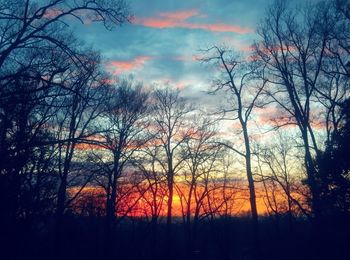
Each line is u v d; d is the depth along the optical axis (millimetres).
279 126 27484
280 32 27250
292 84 26828
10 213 14352
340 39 24875
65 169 25734
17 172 14430
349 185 22062
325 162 23156
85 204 34406
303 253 27984
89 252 34375
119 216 37938
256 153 30703
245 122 30234
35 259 18766
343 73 24750
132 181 37906
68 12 13453
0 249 14156
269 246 36656
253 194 29594
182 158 41500
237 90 30406
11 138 14328
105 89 29422
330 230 22688
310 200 24656
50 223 23906
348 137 22391
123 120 33969
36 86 13977
